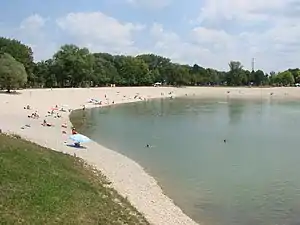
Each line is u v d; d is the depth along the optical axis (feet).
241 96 598.75
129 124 234.99
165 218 80.59
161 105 404.16
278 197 98.27
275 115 306.96
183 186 105.40
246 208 90.38
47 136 159.12
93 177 100.68
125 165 123.54
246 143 174.19
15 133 150.82
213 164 131.54
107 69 627.46
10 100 287.48
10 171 80.33
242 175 118.21
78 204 72.79
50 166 94.38
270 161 137.90
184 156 143.13
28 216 62.90
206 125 236.84
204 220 82.58
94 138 176.35
